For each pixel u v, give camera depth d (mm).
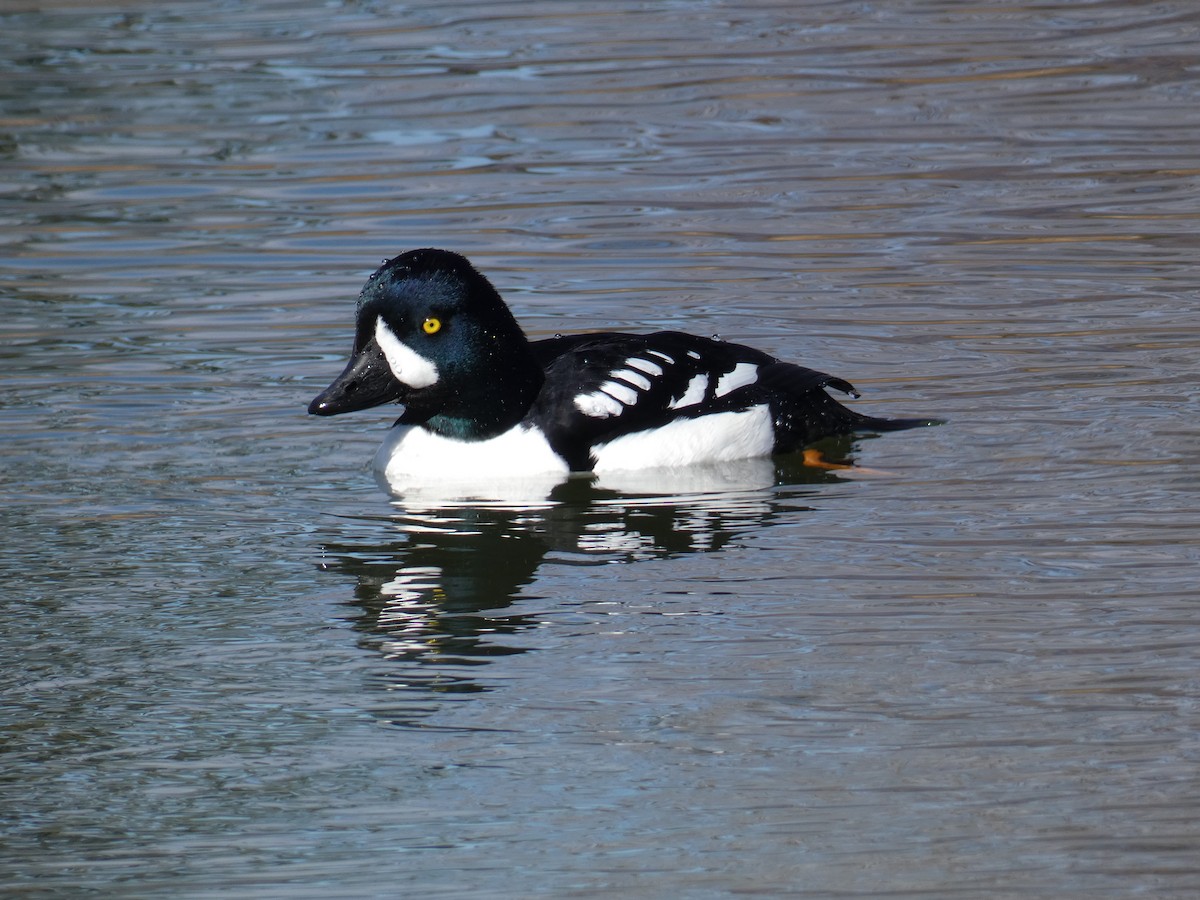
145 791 8336
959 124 21344
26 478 12672
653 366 12930
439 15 26922
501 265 17203
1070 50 24156
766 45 24891
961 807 7859
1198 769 8109
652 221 18438
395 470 12781
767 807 7934
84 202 19469
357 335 12758
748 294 16297
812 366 14508
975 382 14055
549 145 20969
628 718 8891
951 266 16875
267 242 18062
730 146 20812
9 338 15531
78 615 10469
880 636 9742
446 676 9477
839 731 8648
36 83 23797
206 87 23500
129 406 14055
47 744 8852
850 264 17031
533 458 12648
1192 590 10180
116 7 27938
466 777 8344
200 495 12414
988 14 26203
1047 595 10203
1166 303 15656
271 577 10984
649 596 10453
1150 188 18938
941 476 12305
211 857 7680
